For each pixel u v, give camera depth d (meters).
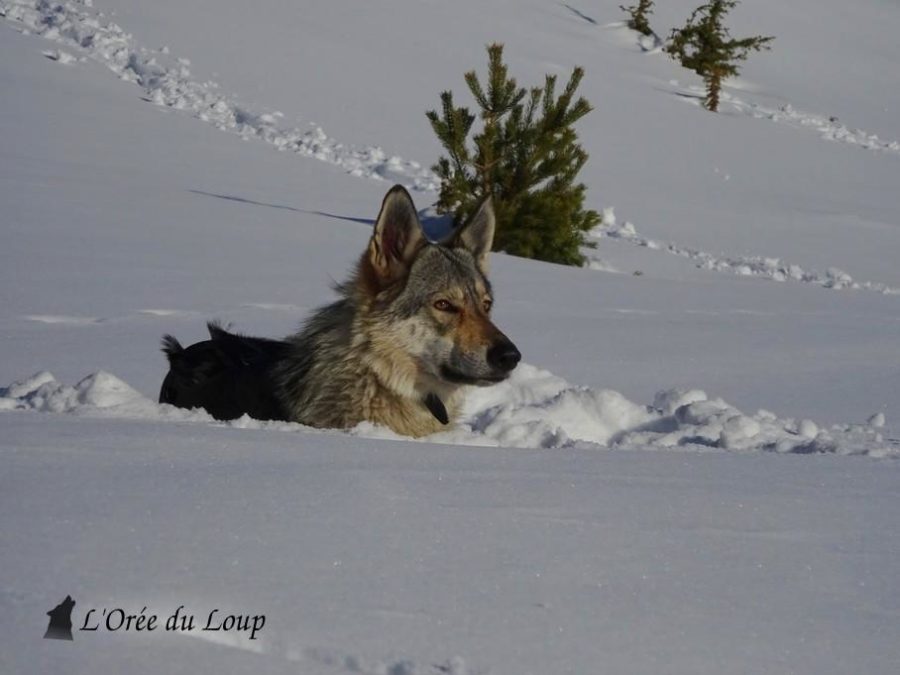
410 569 4.61
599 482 6.55
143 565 4.32
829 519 6.12
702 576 4.95
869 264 32.94
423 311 8.85
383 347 8.90
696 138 52.75
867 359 16.31
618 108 55.16
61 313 15.26
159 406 8.11
